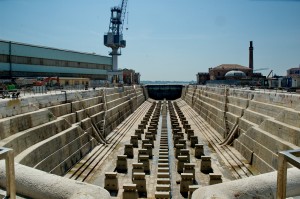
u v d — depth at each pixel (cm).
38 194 951
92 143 3744
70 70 7550
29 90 3919
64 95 3659
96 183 2523
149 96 12119
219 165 3047
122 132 4994
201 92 7675
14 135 2275
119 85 7581
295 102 2825
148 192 2342
